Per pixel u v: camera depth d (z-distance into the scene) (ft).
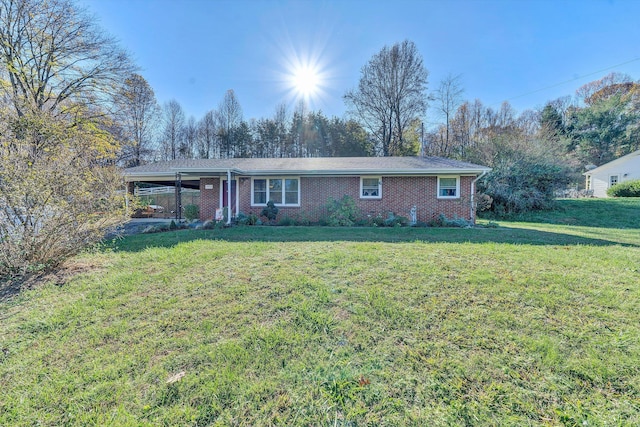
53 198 14.75
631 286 12.25
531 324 9.54
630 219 44.52
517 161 52.24
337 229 30.58
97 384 7.25
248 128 105.60
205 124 106.01
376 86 82.17
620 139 99.40
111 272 15.23
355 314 10.47
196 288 12.96
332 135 97.35
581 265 15.11
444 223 34.91
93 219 16.96
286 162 45.24
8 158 14.47
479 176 37.76
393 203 39.29
